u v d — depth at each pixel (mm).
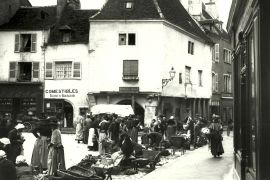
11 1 42125
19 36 39969
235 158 12469
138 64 36844
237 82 12594
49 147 12773
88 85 38125
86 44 38812
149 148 20422
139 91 36500
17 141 12273
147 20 36688
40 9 43031
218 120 19703
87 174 10656
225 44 55094
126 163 14797
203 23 51438
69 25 40719
